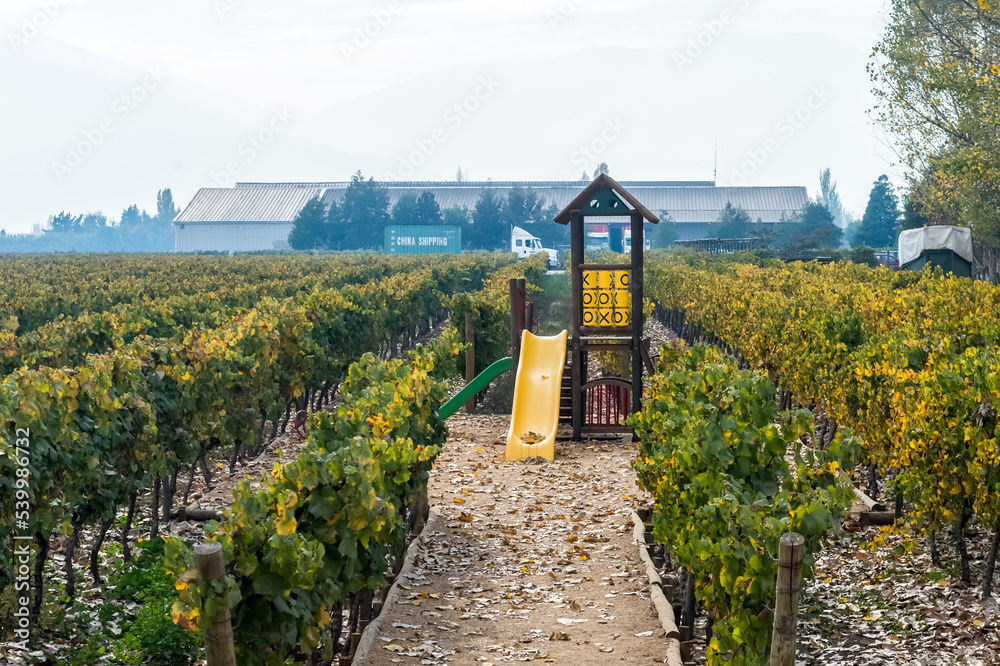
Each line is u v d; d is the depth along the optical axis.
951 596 8.12
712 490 6.69
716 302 25.36
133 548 10.03
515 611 7.91
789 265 43.03
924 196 40.16
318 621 5.84
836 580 9.00
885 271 31.28
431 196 116.06
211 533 5.37
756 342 18.08
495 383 22.16
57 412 8.07
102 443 8.85
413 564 9.20
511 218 117.81
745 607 5.47
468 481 12.87
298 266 51.56
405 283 31.08
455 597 8.30
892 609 8.09
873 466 11.20
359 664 6.70
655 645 7.05
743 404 7.90
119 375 9.89
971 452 7.82
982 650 7.01
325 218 115.88
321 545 5.39
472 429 16.89
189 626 4.77
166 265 53.44
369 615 7.95
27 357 13.44
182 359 11.38
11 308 21.78
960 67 28.47
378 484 6.61
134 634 7.23
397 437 8.16
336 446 7.91
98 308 25.17
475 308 20.78
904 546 8.64
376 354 24.88
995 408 7.70
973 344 11.70
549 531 10.42
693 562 6.29
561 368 16.14
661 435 9.12
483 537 10.22
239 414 13.25
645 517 10.88
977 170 29.11
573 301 16.44
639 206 15.98
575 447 15.43
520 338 17.02
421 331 35.12
